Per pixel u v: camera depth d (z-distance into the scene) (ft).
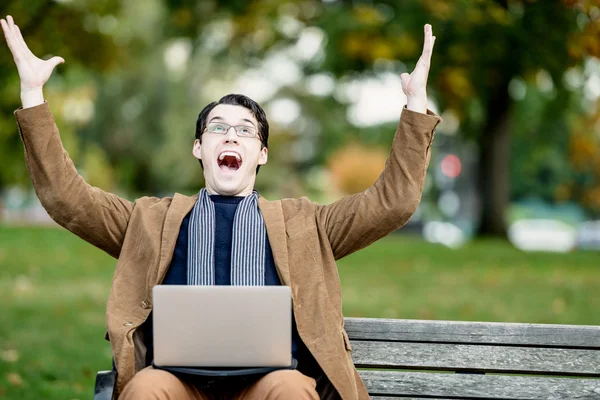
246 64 72.43
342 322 11.71
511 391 11.70
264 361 10.60
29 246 46.09
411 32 48.06
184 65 121.60
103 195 12.12
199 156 13.23
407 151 11.80
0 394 18.30
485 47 46.80
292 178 156.15
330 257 12.10
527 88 71.15
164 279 11.92
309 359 11.78
